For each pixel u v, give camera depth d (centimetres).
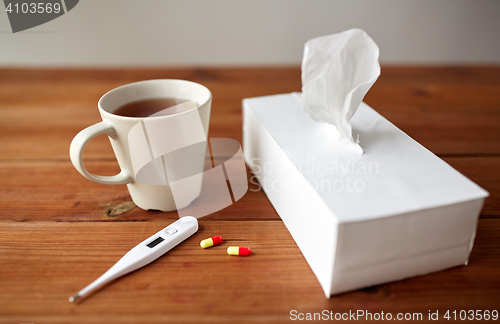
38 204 47
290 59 105
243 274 38
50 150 57
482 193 36
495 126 62
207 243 41
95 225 44
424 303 36
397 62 108
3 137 60
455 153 55
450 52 109
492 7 103
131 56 101
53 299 36
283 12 99
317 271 37
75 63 100
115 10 95
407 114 65
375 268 36
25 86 78
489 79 81
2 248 41
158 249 39
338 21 102
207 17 98
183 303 36
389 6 101
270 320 34
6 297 36
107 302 36
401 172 38
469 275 38
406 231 35
